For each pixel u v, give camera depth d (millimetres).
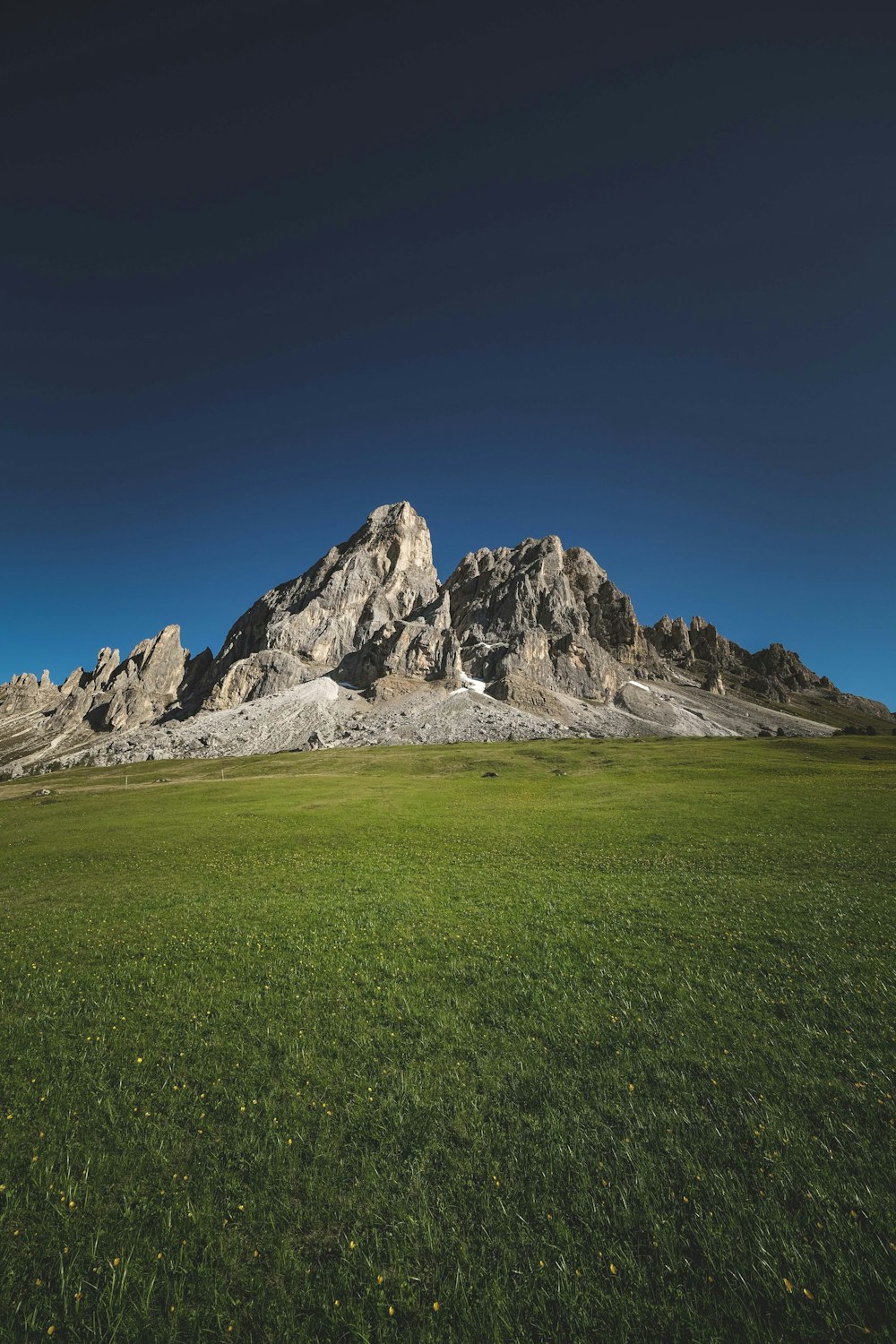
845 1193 7488
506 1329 6098
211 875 29719
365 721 192000
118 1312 6344
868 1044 11180
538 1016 12875
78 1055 11789
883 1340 5707
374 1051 11617
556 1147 8562
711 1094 9773
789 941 17000
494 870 28688
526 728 177750
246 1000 14305
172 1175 8344
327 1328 6168
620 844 33906
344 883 26953
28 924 21922
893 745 99312
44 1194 7949
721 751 101250
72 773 154125
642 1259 6840
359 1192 7883
